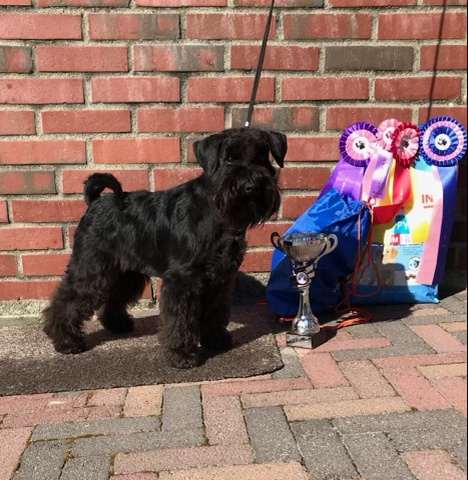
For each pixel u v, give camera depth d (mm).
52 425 806
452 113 1321
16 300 1315
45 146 1263
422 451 708
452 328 1123
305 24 1261
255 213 977
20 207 1281
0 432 790
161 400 873
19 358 1061
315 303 1227
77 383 938
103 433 778
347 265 1210
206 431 774
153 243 1053
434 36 1282
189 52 1254
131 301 1208
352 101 1304
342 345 1062
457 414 792
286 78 1282
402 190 1233
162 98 1268
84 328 1209
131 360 1038
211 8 1241
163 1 1228
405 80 1301
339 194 1230
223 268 1004
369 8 1264
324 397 858
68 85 1244
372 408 818
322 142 1312
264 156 1014
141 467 696
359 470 676
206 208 984
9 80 1229
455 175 1237
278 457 708
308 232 1143
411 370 937
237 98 1282
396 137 1216
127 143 1282
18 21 1206
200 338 1068
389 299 1279
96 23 1225
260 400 858
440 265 1275
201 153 989
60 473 688
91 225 1092
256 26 1254
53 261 1308
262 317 1255
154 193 1099
